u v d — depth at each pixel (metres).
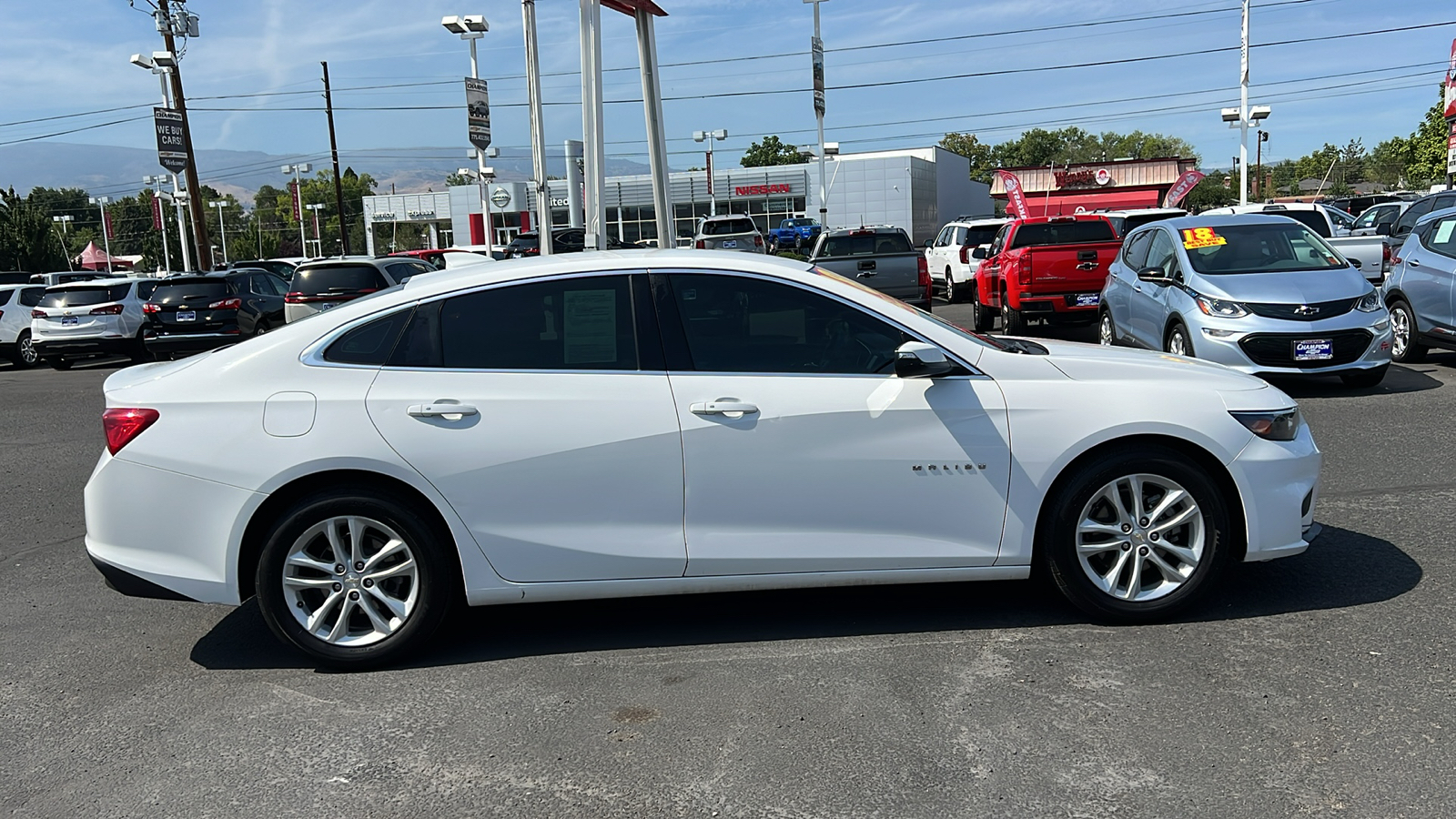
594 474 4.11
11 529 6.88
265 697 4.01
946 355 4.27
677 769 3.33
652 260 4.30
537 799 3.18
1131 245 11.76
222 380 4.14
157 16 28.86
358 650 4.18
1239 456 4.26
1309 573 4.89
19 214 62.19
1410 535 5.39
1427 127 49.22
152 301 18.23
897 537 4.23
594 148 15.28
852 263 15.50
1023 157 130.50
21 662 4.46
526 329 4.20
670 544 4.16
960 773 3.23
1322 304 9.10
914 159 59.44
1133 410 4.20
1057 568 4.30
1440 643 4.03
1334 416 8.62
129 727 3.79
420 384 4.11
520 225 64.56
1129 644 4.16
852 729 3.55
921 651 4.19
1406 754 3.23
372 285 16.06
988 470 4.20
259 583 4.12
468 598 4.15
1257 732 3.41
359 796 3.24
